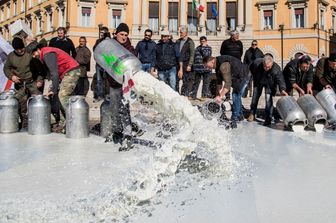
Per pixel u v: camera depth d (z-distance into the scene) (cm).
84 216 248
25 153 458
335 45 4356
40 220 242
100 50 459
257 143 526
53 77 586
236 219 240
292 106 641
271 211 254
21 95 689
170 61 998
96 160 415
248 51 1016
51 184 322
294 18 4041
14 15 5562
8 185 320
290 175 349
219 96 618
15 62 673
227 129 674
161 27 4094
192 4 4028
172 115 396
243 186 313
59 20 4344
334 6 4369
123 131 514
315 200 277
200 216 246
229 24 4128
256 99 783
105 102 597
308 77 737
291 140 554
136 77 427
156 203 272
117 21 4159
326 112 663
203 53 1066
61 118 662
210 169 352
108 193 290
